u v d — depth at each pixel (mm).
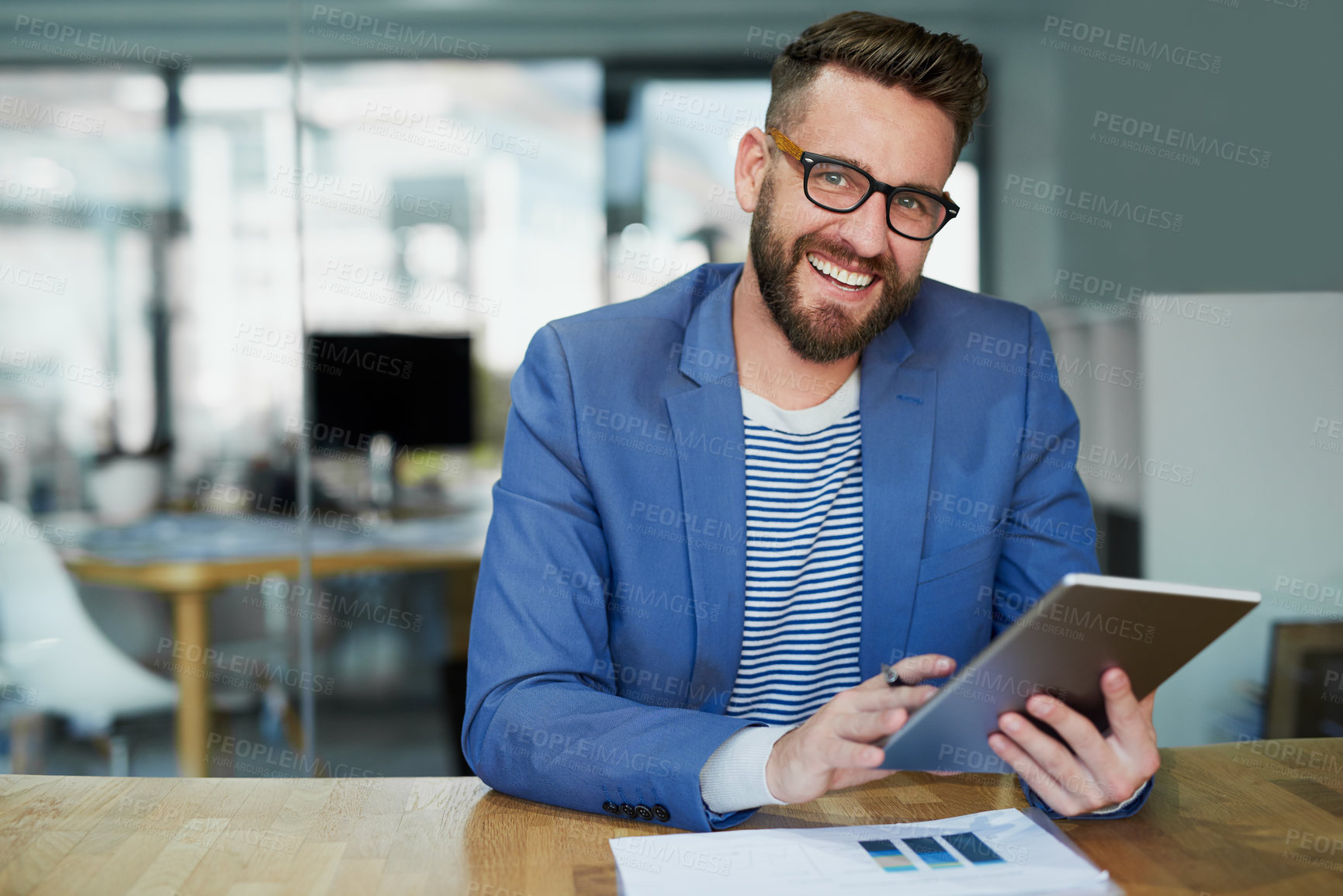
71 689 2824
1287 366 2725
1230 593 694
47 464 3090
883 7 3135
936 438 1175
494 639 1019
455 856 809
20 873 779
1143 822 861
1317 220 3146
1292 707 2678
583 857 807
